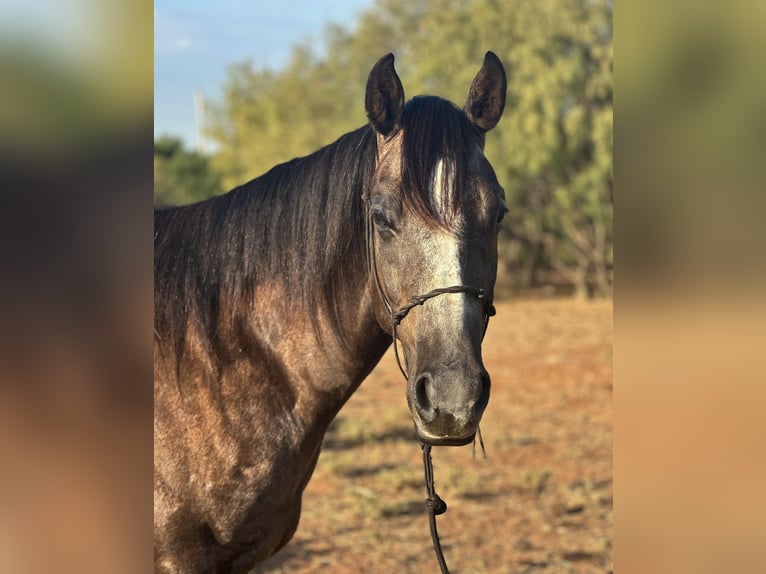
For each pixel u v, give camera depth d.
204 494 2.08
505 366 11.22
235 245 2.16
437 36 19.81
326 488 5.85
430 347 1.77
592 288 21.16
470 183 1.87
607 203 17.94
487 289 1.90
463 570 4.43
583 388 9.68
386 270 1.92
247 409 2.09
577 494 5.56
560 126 18.22
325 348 2.13
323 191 2.14
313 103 25.47
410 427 7.73
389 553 4.66
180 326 2.12
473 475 6.09
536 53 18.20
